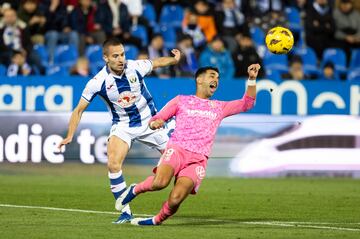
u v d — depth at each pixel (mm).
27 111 46438
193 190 26922
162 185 26578
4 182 43062
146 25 61594
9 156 46312
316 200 37500
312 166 48594
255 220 30531
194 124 26953
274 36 27906
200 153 26812
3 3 59875
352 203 36469
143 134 29812
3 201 35562
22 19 57312
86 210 32844
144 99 29750
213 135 27266
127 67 29203
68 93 47188
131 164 46906
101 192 39344
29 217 30328
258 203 36156
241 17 63031
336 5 67125
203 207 34594
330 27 62344
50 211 32344
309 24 62344
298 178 48062
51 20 57781
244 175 48000
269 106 48656
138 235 25641
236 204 35719
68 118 46531
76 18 57719
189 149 26688
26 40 55031
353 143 48906
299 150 48594
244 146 48062
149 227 27609
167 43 60906
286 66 61000
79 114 29094
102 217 30594
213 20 61375
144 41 60875
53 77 47031
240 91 49469
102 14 58406
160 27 61844
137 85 29359
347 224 29547
